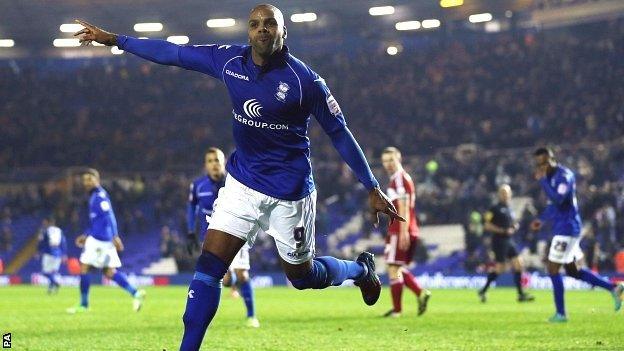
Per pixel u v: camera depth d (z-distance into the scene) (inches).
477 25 1855.3
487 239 1195.3
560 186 450.0
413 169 1417.3
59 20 1694.1
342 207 1424.7
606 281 493.0
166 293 917.2
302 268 233.0
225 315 521.3
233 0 1599.4
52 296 847.1
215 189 451.5
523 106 1551.4
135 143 1702.8
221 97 1819.6
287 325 434.0
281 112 212.2
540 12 1747.0
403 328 412.2
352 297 809.5
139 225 1476.4
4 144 1727.4
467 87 1644.9
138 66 1904.5
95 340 346.9
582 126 1464.1
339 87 1728.6
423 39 1865.2
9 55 1889.8
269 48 207.2
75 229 1488.7
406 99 1665.8
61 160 1695.4
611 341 337.4
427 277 1141.7
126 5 1615.4
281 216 221.8
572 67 1621.6
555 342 332.8
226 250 217.9
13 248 1485.0
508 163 1352.1
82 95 1847.9
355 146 214.8
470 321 461.1
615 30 1700.3
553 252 456.8
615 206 1190.3
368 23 1734.7
